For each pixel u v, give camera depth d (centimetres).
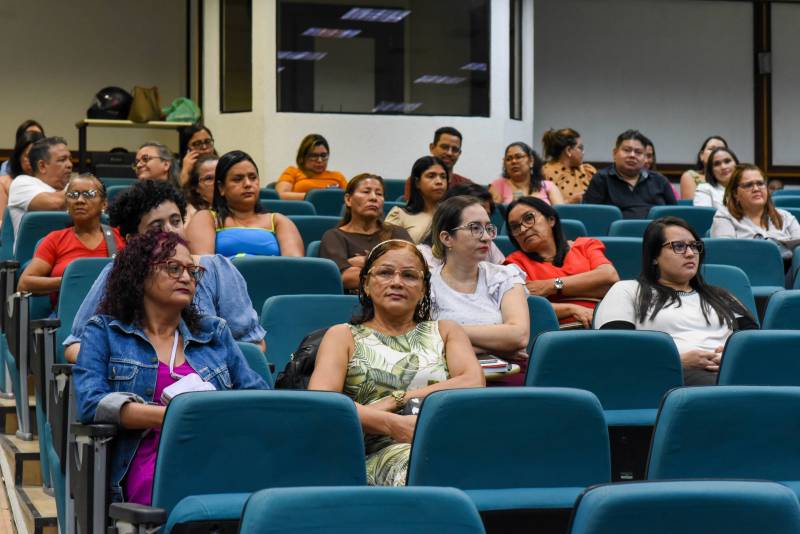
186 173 839
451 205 499
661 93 1545
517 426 331
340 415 318
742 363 421
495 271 502
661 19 1544
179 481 306
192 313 385
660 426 333
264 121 1258
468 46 1311
